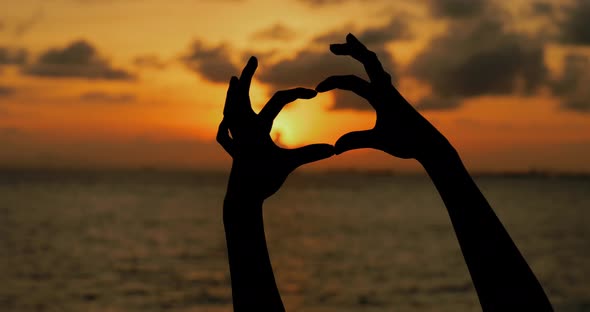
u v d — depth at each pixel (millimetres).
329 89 1304
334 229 51469
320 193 128250
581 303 23859
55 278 28812
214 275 29641
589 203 92875
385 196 114750
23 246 40219
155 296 25062
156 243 42125
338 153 1293
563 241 43156
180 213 68688
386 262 33781
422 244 41656
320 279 28609
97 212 69688
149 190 133000
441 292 25906
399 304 23781
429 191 140625
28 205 81125
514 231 50250
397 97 1314
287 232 49031
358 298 24734
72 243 42000
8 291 25812
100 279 28719
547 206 85938
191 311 22609
